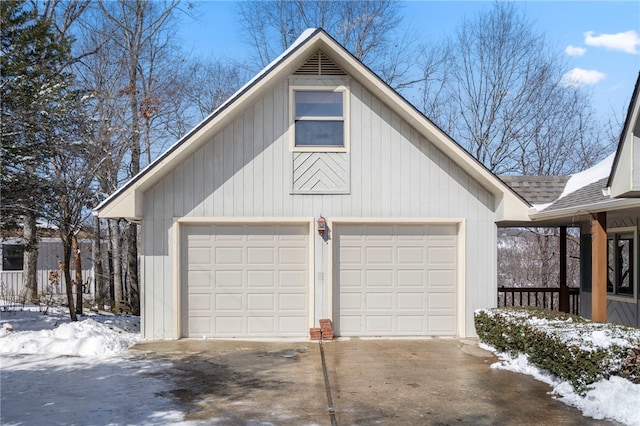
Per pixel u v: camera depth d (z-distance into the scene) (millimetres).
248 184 10234
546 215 9375
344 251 10453
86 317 12406
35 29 11258
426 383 7016
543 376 7238
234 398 6328
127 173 18297
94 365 7980
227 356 8633
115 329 10969
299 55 9977
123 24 19625
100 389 6695
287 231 10414
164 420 5527
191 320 10227
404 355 8734
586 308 11945
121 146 16234
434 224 10562
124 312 17422
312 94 10445
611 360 5926
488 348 9242
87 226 16797
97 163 12461
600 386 5973
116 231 19047
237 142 10227
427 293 10523
